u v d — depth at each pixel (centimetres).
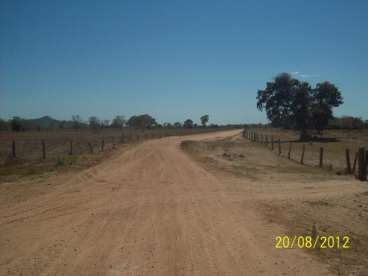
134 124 14312
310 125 7012
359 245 870
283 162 2895
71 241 884
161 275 691
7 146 4062
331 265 745
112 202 1316
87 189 1566
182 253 806
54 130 9644
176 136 7831
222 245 862
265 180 1875
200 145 4703
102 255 791
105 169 2216
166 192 1517
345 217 1120
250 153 3725
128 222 1056
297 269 723
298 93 6944
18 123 8581
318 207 1246
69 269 717
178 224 1037
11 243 870
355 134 8031
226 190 1571
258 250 829
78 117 10225
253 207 1249
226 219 1092
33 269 717
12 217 1101
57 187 1605
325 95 6994
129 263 748
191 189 1591
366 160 1917
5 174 1981
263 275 695
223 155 3344
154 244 865
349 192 1514
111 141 5191
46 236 924
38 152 3359
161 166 2434
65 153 3244
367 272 710
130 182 1764
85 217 1109
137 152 3512
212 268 725
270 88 7225
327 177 2012
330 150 4522
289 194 1482
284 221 1069
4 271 709
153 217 1113
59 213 1153
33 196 1405
